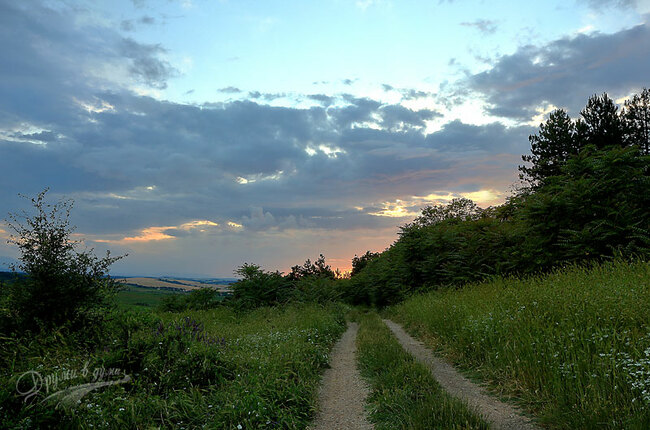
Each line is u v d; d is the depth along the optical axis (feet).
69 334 22.38
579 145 81.92
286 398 17.83
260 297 69.97
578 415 13.41
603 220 44.65
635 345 16.33
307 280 83.41
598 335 17.44
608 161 48.32
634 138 80.53
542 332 21.07
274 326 38.19
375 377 22.38
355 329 54.19
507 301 29.22
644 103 83.71
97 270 25.88
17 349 19.01
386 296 99.09
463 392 19.02
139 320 26.68
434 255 80.18
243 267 71.72
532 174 89.35
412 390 18.34
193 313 54.29
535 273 51.01
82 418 13.70
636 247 40.91
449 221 107.34
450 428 13.17
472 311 31.42
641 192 46.57
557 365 16.83
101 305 25.77
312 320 42.37
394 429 14.58
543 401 15.99
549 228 50.96
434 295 60.95
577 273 33.58
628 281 25.52
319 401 19.35
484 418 14.75
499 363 20.88
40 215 24.97
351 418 16.75
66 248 25.27
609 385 14.53
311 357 26.78
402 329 49.29
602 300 21.20
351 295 132.26
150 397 16.02
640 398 13.20
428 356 28.76
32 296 23.13
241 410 15.24
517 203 67.92
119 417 14.29
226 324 41.16
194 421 15.20
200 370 19.53
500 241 64.85
